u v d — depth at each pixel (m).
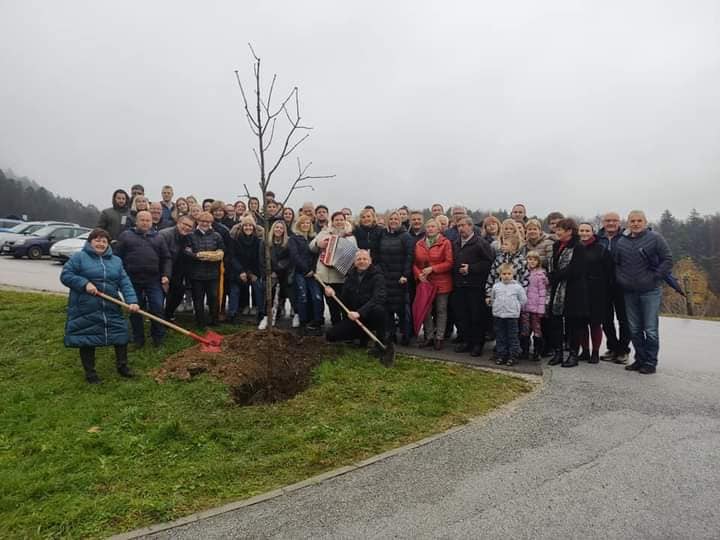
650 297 6.96
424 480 4.00
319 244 8.09
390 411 5.34
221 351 6.65
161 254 7.59
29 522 3.48
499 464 4.25
